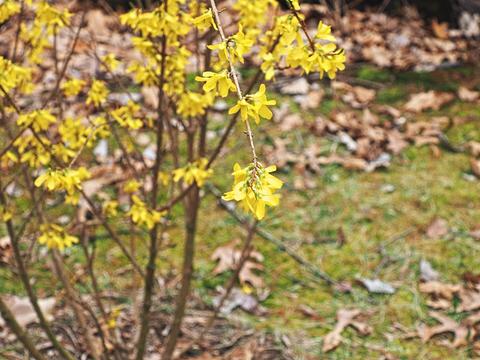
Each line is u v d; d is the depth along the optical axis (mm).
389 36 5492
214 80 1252
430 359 2838
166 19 1896
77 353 2867
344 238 3518
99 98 2217
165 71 2148
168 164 3824
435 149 4098
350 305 3141
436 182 3867
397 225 3596
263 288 3254
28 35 2375
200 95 2182
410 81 4832
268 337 2982
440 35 5488
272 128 4309
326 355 2887
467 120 4352
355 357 2871
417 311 3086
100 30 4695
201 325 3053
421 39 5477
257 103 1193
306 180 3916
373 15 5801
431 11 5855
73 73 3861
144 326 2451
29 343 2322
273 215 3693
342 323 3016
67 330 2996
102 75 4113
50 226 2174
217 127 4270
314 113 4465
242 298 3180
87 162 3748
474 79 4844
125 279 3273
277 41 1960
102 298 3158
